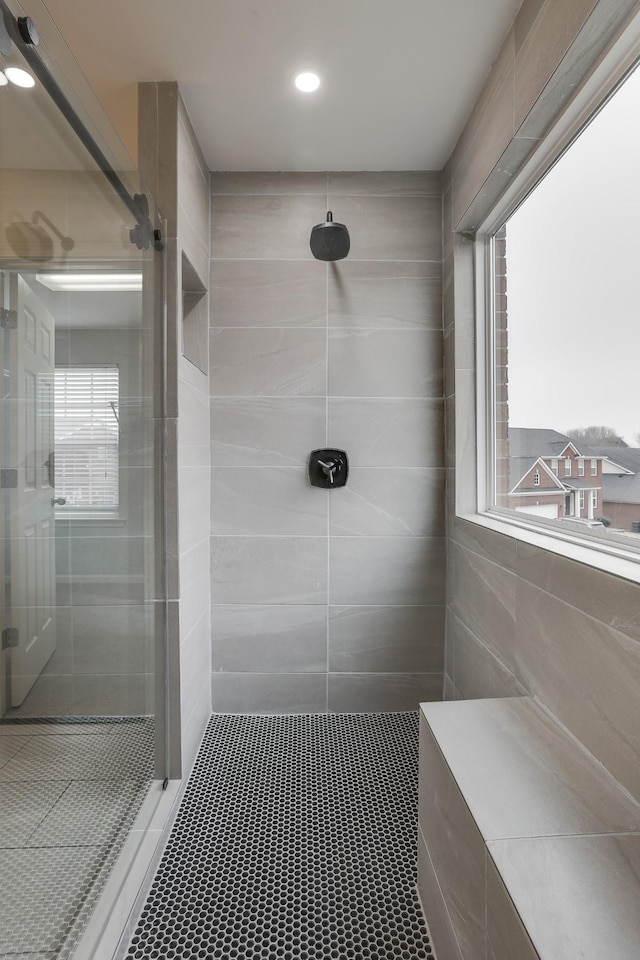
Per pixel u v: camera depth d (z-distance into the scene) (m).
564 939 0.68
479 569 1.74
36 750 0.98
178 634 1.67
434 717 1.25
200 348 2.08
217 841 1.45
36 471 0.99
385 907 1.25
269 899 1.27
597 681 1.04
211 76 1.61
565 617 1.17
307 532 2.15
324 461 2.11
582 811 0.92
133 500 1.46
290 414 2.13
